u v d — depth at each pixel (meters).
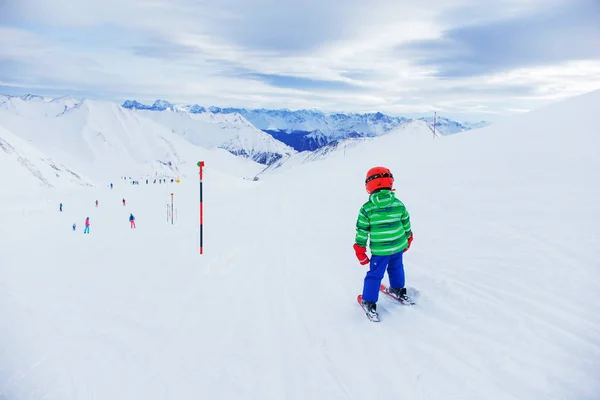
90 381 4.15
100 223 32.09
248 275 7.66
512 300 4.93
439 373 3.71
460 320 4.66
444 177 13.52
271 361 4.32
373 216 4.86
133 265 9.95
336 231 11.05
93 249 14.90
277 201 21.50
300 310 5.59
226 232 13.79
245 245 10.69
